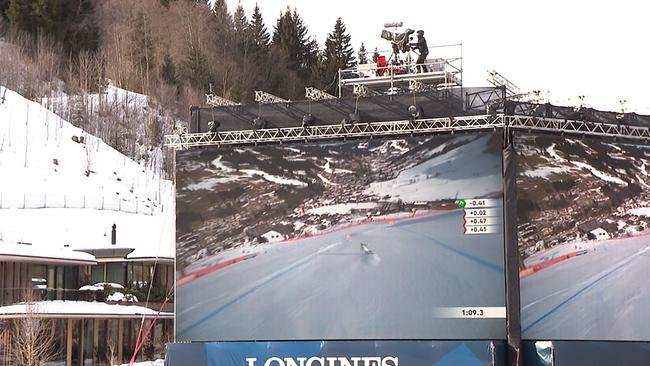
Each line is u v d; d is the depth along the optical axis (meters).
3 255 48.38
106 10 153.38
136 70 141.62
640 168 28.80
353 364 28.28
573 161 28.42
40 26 142.62
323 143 29.53
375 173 28.98
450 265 28.06
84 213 81.12
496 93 28.42
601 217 28.34
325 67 156.12
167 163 117.06
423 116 29.03
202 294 30.03
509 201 27.72
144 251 58.31
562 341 27.42
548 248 27.94
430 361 27.70
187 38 154.50
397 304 28.38
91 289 54.06
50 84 130.00
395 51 34.28
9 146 104.88
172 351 29.83
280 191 29.75
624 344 27.88
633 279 28.28
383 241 28.69
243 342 29.39
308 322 29.02
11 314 45.19
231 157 30.27
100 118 122.69
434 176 28.45
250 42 159.38
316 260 29.19
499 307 27.64
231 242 30.00
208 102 32.25
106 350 53.12
